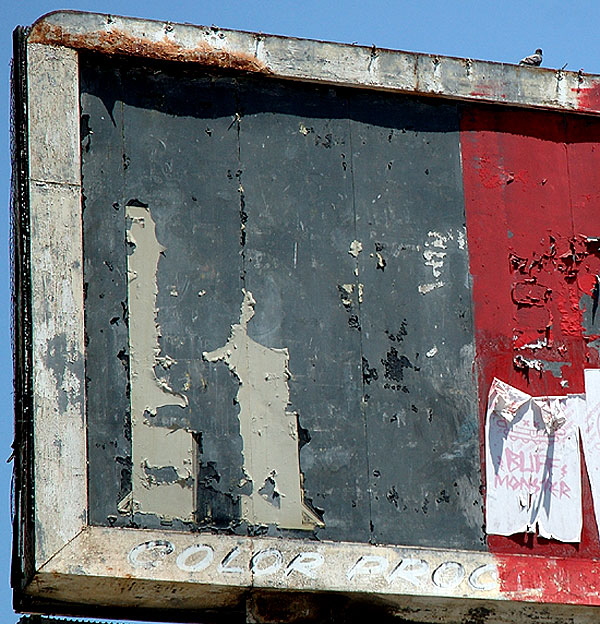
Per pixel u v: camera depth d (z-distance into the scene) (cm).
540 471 1702
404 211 1725
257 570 1559
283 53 1711
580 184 1802
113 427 1562
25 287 1559
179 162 1656
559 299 1761
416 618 1653
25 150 1598
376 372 1669
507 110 1794
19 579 1535
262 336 1638
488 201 1761
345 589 1581
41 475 1515
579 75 1819
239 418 1606
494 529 1667
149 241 1623
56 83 1625
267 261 1661
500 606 1650
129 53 1656
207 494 1575
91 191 1616
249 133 1689
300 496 1606
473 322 1720
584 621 1686
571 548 1688
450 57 1773
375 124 1739
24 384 1538
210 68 1686
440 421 1680
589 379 1747
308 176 1698
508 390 1712
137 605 1580
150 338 1598
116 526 1536
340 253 1689
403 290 1702
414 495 1648
